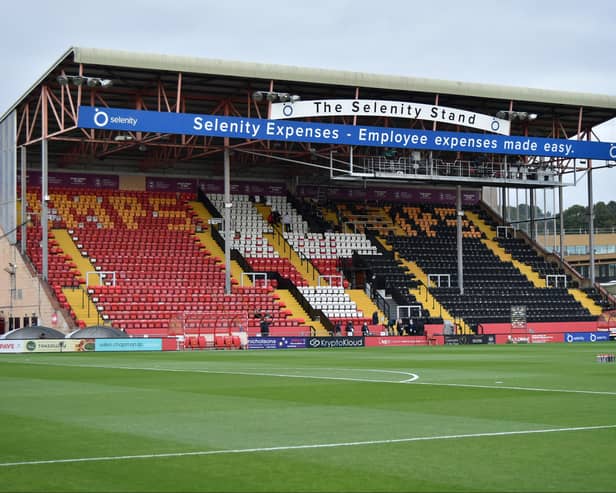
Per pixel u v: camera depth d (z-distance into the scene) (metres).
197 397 23.77
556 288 83.38
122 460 13.88
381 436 16.11
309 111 67.62
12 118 70.75
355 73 68.75
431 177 72.25
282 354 52.78
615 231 138.75
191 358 47.81
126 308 67.12
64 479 12.46
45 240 65.62
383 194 90.88
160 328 65.88
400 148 75.62
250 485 12.02
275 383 28.56
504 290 81.88
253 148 79.69
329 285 77.25
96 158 78.12
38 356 51.12
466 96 72.62
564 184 77.12
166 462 13.68
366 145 69.12
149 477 12.56
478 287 81.38
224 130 65.50
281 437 16.09
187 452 14.55
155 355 52.25
